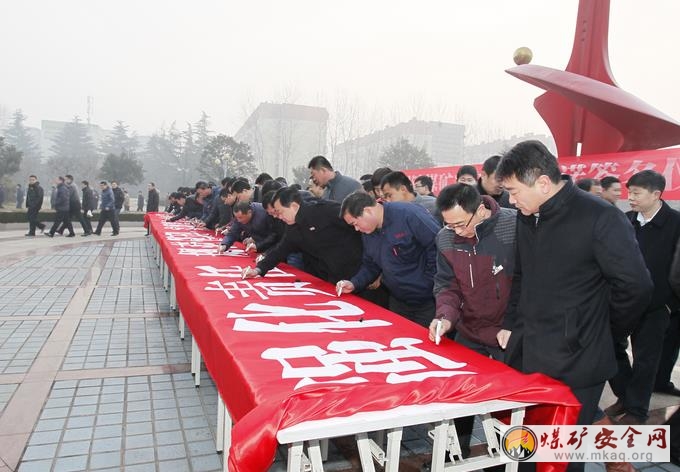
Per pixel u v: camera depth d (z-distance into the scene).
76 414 2.89
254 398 1.45
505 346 2.08
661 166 4.08
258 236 4.86
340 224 3.46
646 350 2.97
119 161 31.58
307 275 3.86
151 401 3.10
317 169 4.59
